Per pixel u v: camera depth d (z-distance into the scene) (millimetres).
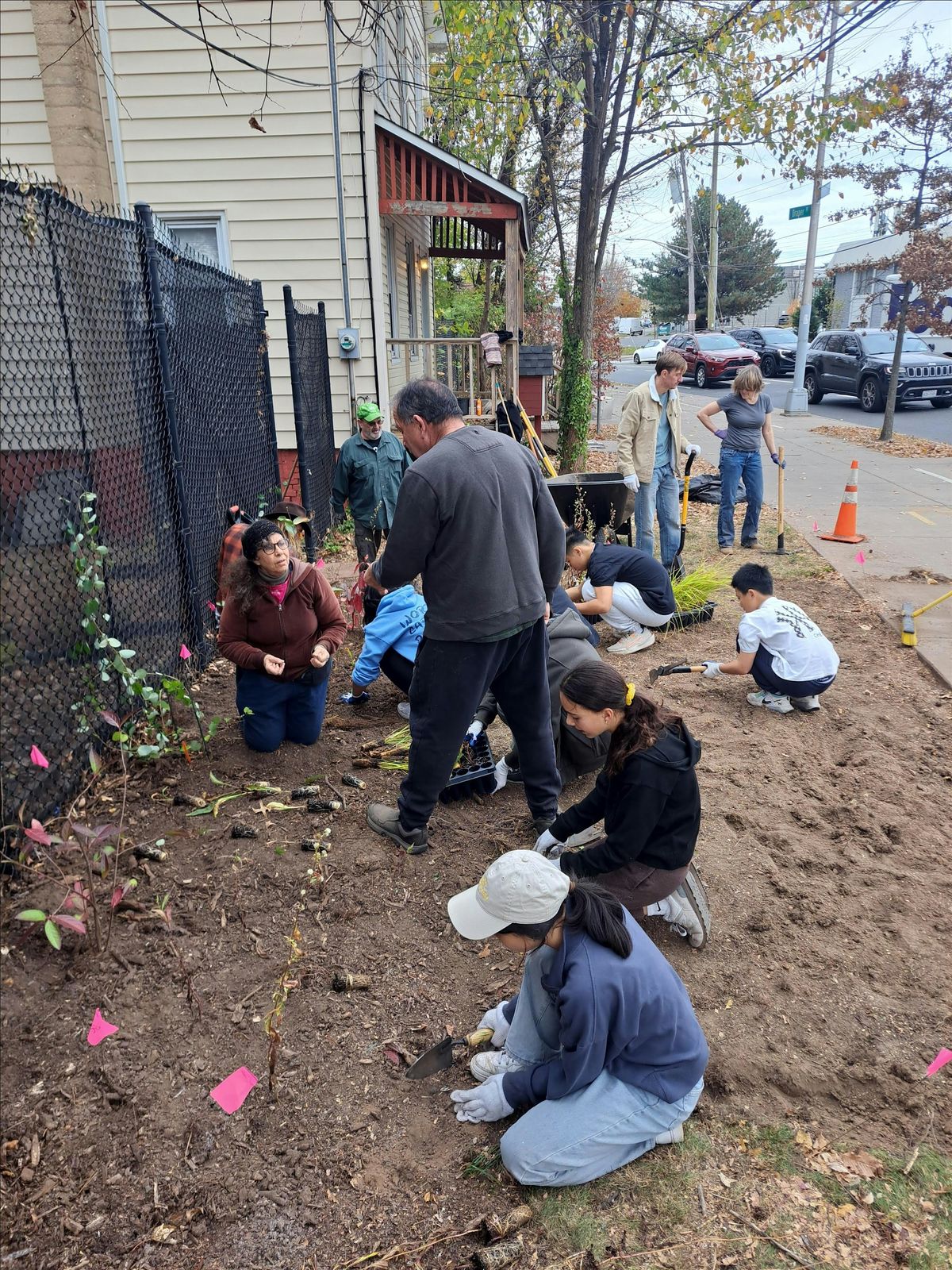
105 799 3789
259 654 3990
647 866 2941
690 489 9805
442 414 3281
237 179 9156
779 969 3113
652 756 2783
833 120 11828
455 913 2262
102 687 4074
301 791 3926
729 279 57844
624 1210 2248
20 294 4121
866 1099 2621
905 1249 2154
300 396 7707
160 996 2803
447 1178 2336
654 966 2285
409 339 10352
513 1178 2328
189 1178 2287
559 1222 2209
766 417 8430
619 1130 2281
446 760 3424
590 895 2271
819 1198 2295
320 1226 2197
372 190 9180
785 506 10734
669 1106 2334
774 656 5039
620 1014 2193
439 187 10008
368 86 8938
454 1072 2646
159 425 4855
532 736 3611
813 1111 2578
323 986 2898
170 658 4906
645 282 61625
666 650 6129
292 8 8633
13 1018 2654
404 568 3189
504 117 14102
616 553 5902
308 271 9438
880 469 13039
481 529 3123
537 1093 2387
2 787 3129
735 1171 2369
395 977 2969
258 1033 2713
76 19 7613
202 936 3057
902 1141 2482
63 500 4016
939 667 5715
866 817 4051
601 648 6164
